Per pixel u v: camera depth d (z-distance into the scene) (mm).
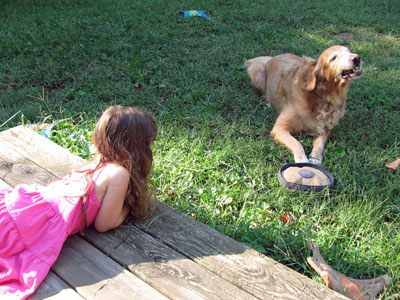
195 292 2133
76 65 5941
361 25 8562
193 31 7523
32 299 2061
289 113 4633
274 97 5188
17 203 2271
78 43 6695
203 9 9016
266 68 5578
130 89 5375
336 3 9828
